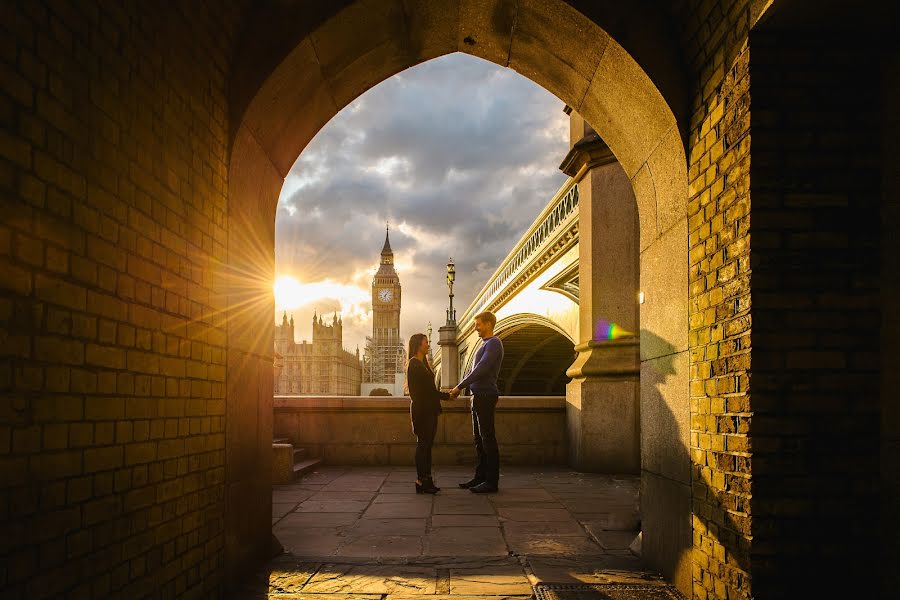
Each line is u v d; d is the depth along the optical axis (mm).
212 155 3266
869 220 2613
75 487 2018
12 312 1740
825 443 2541
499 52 4594
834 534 2516
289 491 6902
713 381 2941
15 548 1734
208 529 3133
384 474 8359
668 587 3445
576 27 3664
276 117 3969
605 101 4148
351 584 3545
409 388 6793
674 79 3400
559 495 6562
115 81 2322
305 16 3592
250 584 3541
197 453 3008
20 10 1799
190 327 2953
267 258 4219
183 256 2893
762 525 2529
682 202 3432
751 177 2623
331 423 9359
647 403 4016
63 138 1996
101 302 2193
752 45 2668
